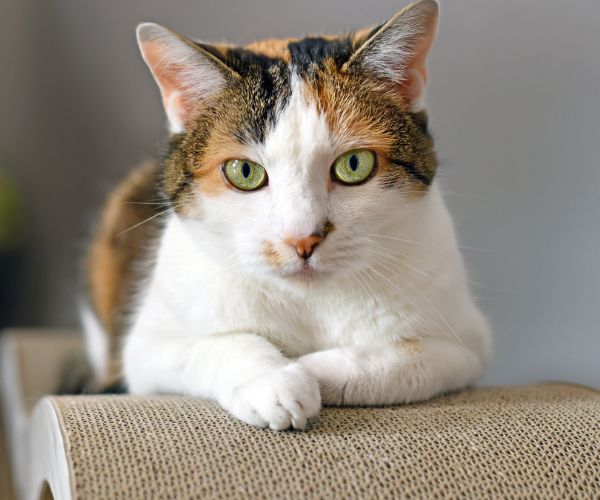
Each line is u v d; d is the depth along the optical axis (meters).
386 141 0.29
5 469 0.49
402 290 0.30
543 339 0.45
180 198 0.30
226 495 0.22
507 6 0.43
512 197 0.45
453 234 0.33
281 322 0.31
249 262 0.28
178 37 0.29
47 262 0.69
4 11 0.63
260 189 0.28
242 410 0.26
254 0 0.50
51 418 0.26
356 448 0.24
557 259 0.44
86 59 0.63
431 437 0.25
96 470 0.23
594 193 0.42
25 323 0.68
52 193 0.67
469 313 0.33
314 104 0.28
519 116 0.44
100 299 0.45
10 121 0.66
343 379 0.28
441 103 0.45
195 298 0.31
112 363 0.42
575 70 0.42
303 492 0.23
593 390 0.31
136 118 0.61
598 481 0.24
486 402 0.29
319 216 0.27
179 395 0.31
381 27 0.29
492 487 0.23
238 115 0.28
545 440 0.25
